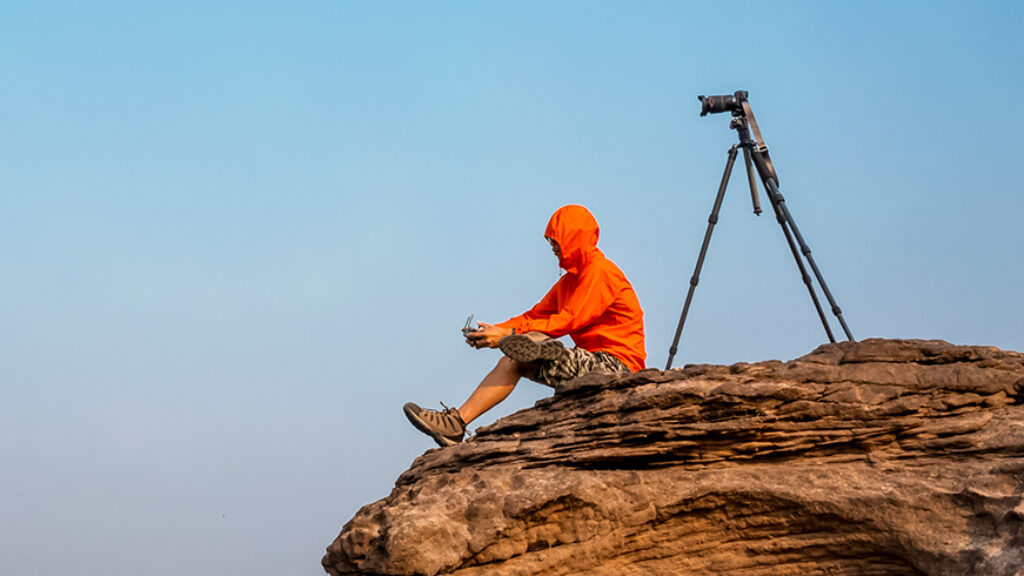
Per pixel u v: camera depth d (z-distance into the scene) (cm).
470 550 698
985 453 721
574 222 874
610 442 752
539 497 710
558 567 721
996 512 683
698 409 744
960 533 693
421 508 720
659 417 745
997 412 746
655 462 758
